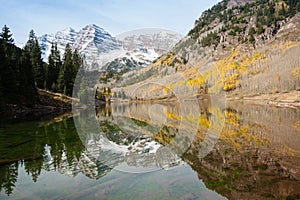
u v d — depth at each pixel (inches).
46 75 1514.5
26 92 1115.3
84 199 172.7
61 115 860.6
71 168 235.3
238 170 223.8
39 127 543.8
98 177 205.2
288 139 372.8
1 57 1048.8
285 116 744.3
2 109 935.0
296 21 4281.5
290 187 191.9
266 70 1987.0
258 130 458.3
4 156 289.9
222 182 196.4
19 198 181.3
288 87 1758.1
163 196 170.9
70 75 1352.1
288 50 2652.6
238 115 746.2
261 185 195.8
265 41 3991.1
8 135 442.6
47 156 283.7
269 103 1467.8
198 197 172.7
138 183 192.2
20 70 1143.0
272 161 255.3
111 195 174.6
